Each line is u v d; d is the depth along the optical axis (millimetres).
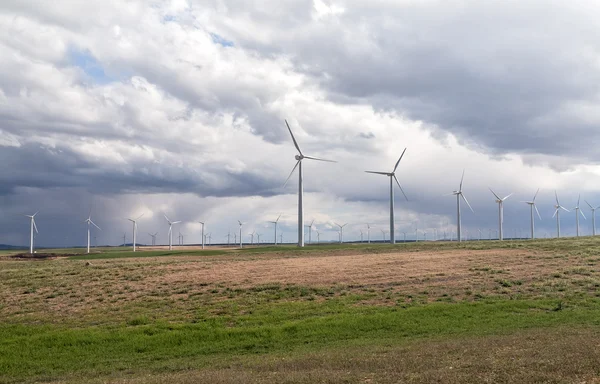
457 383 15734
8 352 28016
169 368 23422
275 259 68188
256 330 31109
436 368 18250
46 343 29688
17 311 39844
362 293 43125
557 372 16500
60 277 53156
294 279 49438
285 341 28688
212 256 81875
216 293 44219
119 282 49625
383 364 19797
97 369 24297
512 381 15641
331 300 40656
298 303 39781
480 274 49969
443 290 43438
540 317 32688
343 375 18062
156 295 44094
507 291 42312
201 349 27719
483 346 22469
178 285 47719
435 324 31422
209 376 19328
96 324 35344
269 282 48062
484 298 40156
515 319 32281
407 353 22062
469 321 32031
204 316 36250
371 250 83688
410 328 30609
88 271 56625
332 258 66812
